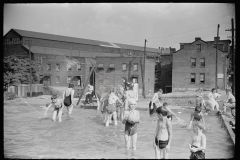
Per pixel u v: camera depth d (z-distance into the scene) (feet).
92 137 31.63
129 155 23.80
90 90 69.26
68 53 224.74
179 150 25.89
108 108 39.78
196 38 153.48
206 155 23.99
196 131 23.26
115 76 165.99
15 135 32.53
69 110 52.37
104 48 269.44
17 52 188.65
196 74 155.33
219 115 49.90
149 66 169.37
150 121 44.83
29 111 59.11
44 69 170.60
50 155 23.48
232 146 27.30
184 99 83.30
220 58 143.43
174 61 160.66
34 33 216.54
